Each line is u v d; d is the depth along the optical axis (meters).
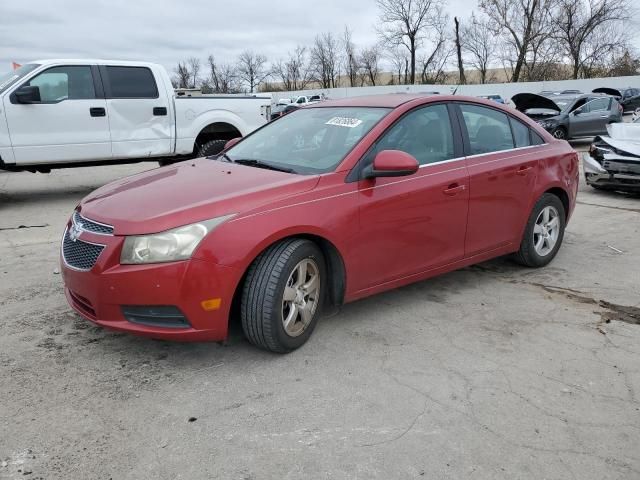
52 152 8.01
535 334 3.84
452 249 4.32
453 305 4.32
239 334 3.74
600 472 2.48
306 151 4.03
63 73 8.04
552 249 5.29
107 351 3.50
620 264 5.43
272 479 2.40
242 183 3.49
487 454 2.58
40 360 3.37
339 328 3.87
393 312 4.16
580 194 9.39
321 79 69.69
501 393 3.09
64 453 2.54
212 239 3.07
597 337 3.81
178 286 3.02
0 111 7.56
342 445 2.62
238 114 9.66
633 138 9.13
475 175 4.36
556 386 3.18
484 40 56.50
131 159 8.75
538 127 5.21
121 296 3.05
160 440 2.64
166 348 3.54
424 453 2.58
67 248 3.41
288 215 3.30
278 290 3.24
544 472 2.47
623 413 2.93
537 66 53.28
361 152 3.75
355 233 3.61
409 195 3.88
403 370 3.32
